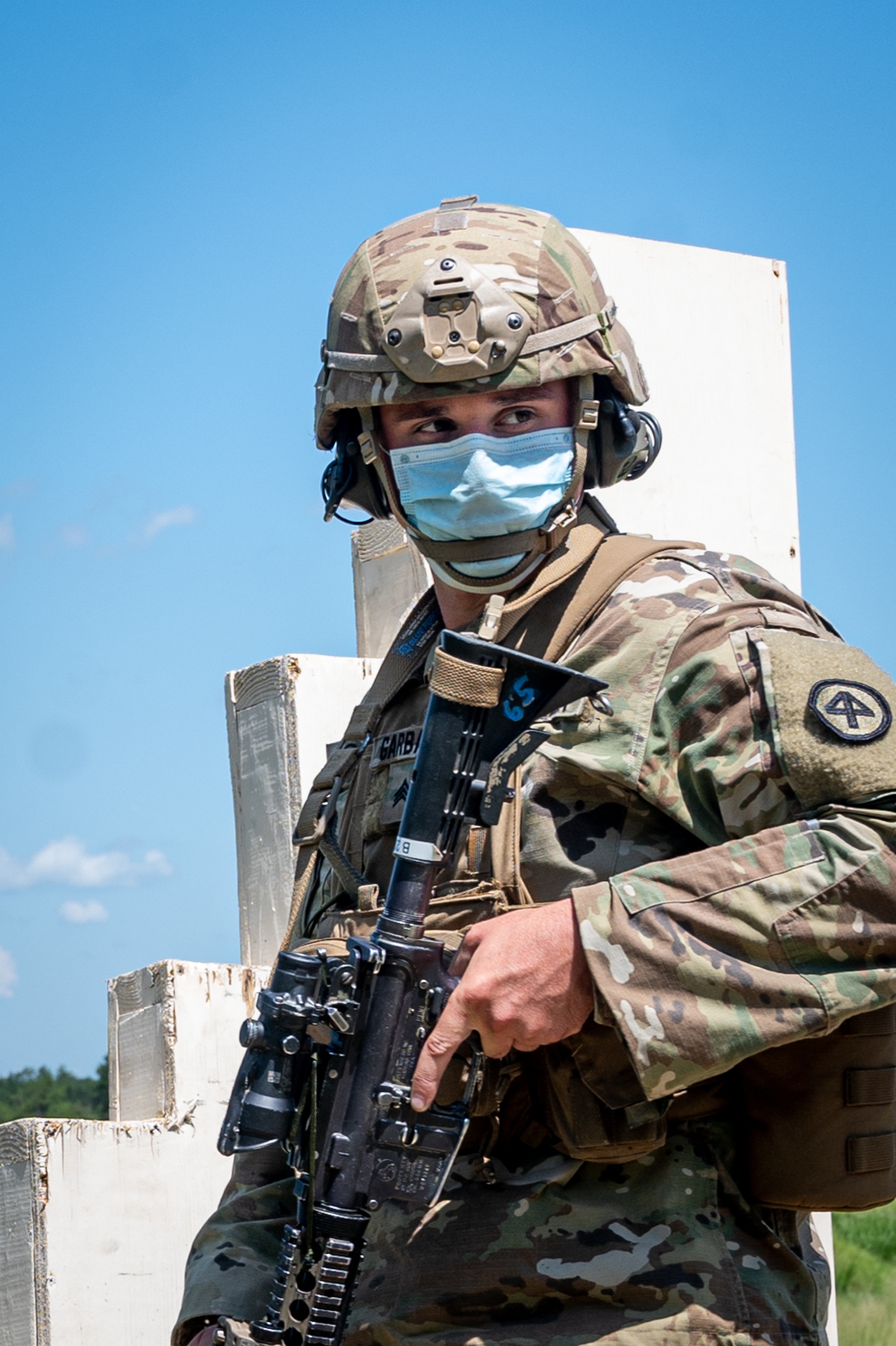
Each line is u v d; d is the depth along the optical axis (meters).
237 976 3.08
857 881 1.75
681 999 1.74
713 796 1.88
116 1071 3.14
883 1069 1.90
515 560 2.08
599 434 2.27
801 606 2.06
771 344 3.76
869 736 1.80
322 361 2.23
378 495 2.39
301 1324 1.87
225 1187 2.70
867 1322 4.76
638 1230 1.86
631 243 3.61
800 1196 1.89
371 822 2.16
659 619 1.96
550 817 1.95
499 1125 1.96
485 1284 1.87
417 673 2.26
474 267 2.06
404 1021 1.88
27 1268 2.79
